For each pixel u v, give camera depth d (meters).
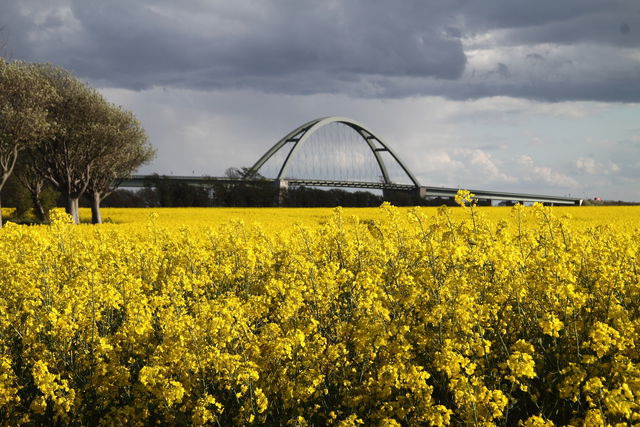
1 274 11.20
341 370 6.60
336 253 11.51
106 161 56.16
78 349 7.31
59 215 13.67
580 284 7.90
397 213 11.76
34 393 6.79
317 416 6.04
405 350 5.87
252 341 6.75
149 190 126.88
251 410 5.64
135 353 7.21
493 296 7.32
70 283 8.91
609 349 5.71
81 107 53.25
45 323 8.05
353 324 7.30
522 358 5.19
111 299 8.25
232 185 120.69
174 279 10.32
